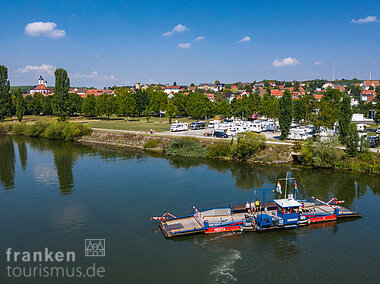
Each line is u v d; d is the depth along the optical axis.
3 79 166.38
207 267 33.56
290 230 43.31
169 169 74.50
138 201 52.38
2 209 49.41
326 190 58.69
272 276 32.00
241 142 83.06
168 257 35.53
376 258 35.53
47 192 57.31
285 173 70.62
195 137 102.12
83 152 97.19
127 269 33.03
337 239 40.34
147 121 164.88
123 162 82.12
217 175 68.81
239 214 46.66
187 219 44.62
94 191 57.69
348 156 74.62
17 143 116.69
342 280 31.39
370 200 53.53
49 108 199.50
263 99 184.88
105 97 198.75
